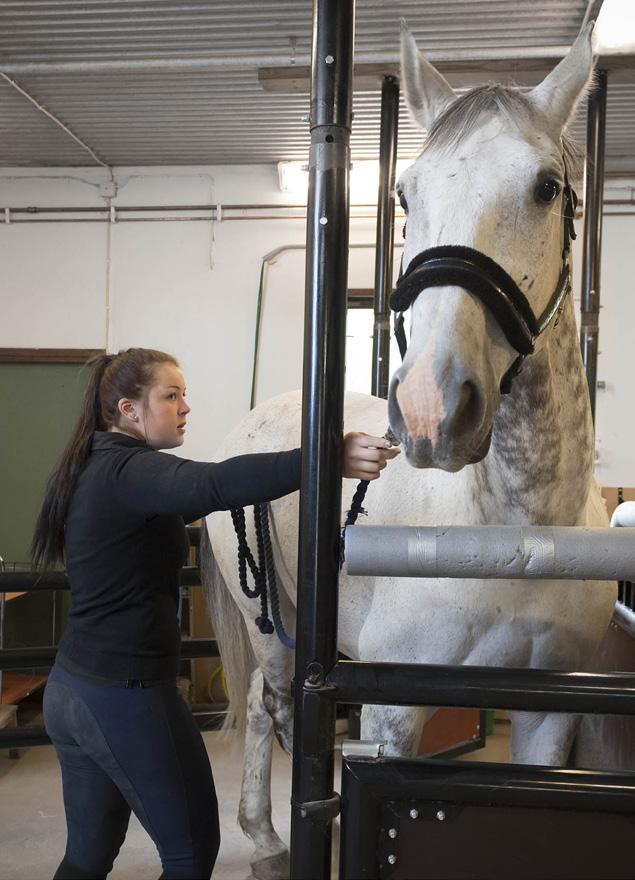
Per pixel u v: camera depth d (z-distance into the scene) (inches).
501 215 36.2
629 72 104.0
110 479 42.0
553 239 38.7
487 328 35.1
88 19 114.9
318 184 29.6
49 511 45.6
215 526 74.3
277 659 72.1
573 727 49.2
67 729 42.7
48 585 76.7
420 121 47.0
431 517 48.0
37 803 97.2
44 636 161.8
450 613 45.2
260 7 111.2
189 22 115.4
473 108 38.7
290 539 63.0
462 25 114.1
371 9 110.8
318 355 29.6
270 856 74.9
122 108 144.2
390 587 48.3
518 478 42.3
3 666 77.6
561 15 111.0
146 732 41.5
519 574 29.4
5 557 169.2
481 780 28.4
